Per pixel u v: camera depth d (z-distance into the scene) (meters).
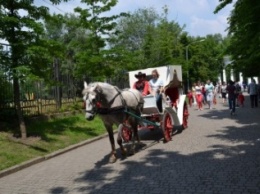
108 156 10.18
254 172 7.58
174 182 7.14
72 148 11.70
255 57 15.62
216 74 67.00
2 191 7.26
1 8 11.41
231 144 10.90
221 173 7.62
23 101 14.05
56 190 7.14
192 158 9.23
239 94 27.02
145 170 8.25
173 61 38.38
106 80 22.42
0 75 11.48
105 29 20.58
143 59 35.84
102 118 9.20
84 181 7.67
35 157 10.06
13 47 11.36
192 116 20.92
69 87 18.22
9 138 11.30
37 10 12.02
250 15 11.72
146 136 13.35
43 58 11.91
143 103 10.92
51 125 14.05
